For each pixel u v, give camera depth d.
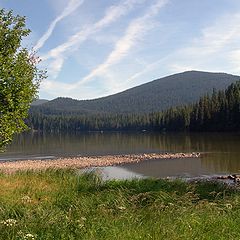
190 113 132.62
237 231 6.73
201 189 16.88
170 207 8.04
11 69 15.60
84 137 139.38
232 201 9.40
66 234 6.46
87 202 10.80
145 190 15.70
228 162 44.06
